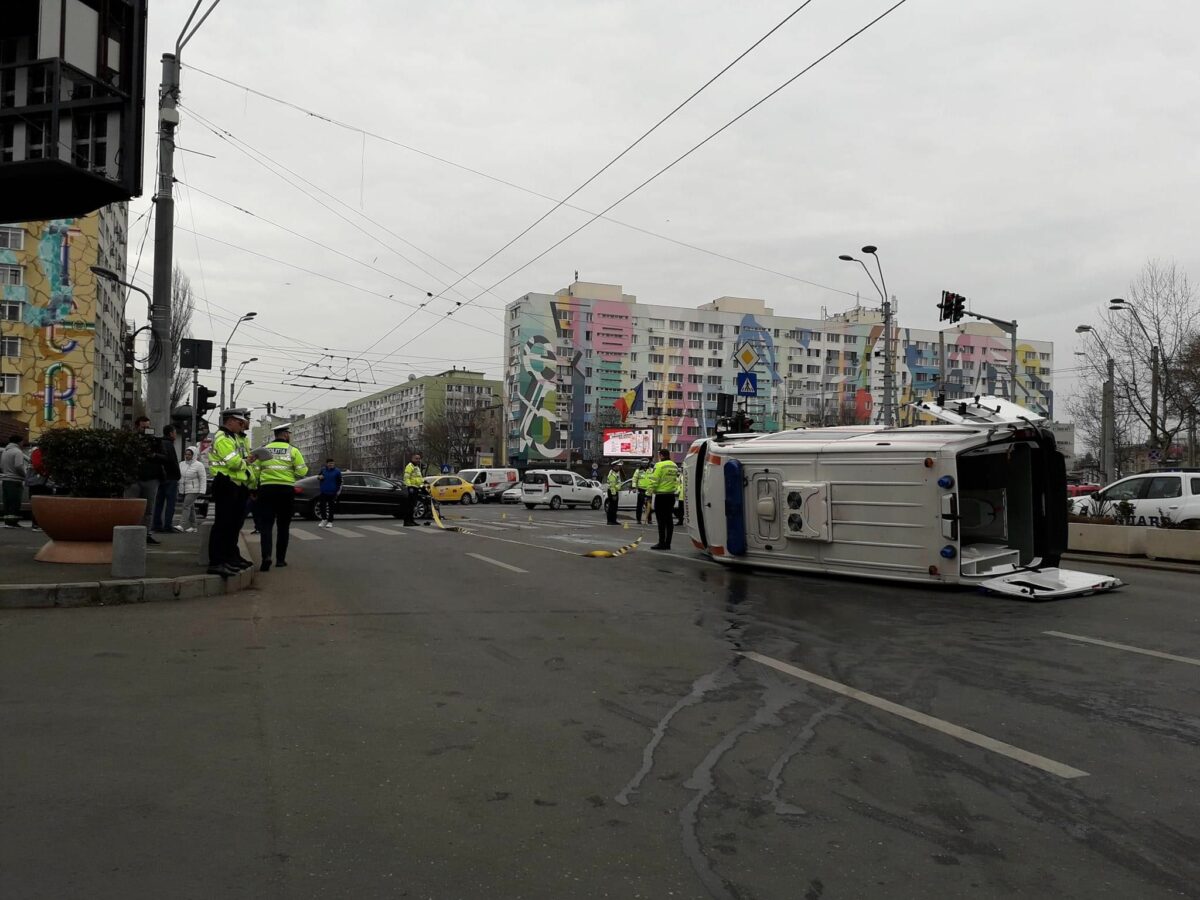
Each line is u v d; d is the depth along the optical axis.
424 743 4.60
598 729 4.89
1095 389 41.03
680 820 3.68
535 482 39.06
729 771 4.27
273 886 3.05
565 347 100.00
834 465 11.00
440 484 45.81
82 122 11.84
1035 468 10.99
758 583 10.80
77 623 7.40
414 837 3.47
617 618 8.32
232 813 3.66
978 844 3.49
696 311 104.75
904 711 5.31
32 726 4.69
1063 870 3.28
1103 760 4.48
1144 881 3.20
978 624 8.23
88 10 11.65
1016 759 4.49
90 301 51.50
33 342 50.22
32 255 50.34
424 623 7.88
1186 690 5.88
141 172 12.19
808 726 5.00
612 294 103.50
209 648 6.64
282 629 7.44
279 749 4.45
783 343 107.56
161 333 14.94
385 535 18.59
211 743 4.51
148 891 2.99
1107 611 9.03
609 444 70.50
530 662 6.45
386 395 151.38
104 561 9.80
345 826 3.56
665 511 15.25
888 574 10.45
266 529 11.42
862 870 3.25
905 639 7.50
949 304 28.53
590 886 3.09
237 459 9.38
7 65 11.44
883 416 32.75
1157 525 16.91
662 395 103.44
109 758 4.25
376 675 5.97
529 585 10.38
